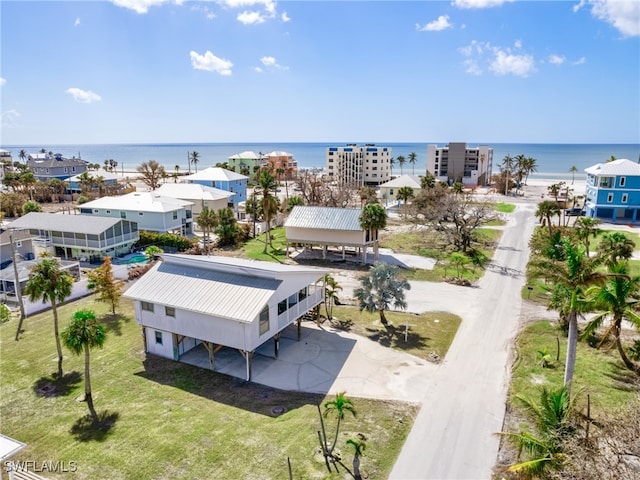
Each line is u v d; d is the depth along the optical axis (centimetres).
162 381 2462
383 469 1759
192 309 2467
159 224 5541
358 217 4909
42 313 3444
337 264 4838
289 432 1986
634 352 2558
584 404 2144
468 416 2105
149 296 2648
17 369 2595
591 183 7288
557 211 5825
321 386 2389
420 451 1864
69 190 9731
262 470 1756
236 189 8600
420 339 2961
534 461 1358
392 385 2389
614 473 1333
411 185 9056
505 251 5300
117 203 5819
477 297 3775
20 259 4378
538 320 3238
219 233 5659
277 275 2583
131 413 2158
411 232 6331
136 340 2983
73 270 4003
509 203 9019
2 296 3666
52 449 1909
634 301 2523
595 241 5406
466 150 13038
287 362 2659
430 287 4053
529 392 2288
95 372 2562
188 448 1892
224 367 2617
